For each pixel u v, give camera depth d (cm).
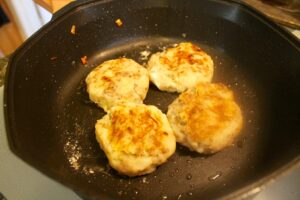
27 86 22
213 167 21
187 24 29
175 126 22
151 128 21
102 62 29
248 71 27
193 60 26
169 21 29
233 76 27
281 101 23
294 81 22
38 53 24
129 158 20
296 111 21
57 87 26
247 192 15
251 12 25
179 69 25
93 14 27
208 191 20
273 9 27
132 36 30
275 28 23
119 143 20
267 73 25
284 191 19
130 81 24
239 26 26
